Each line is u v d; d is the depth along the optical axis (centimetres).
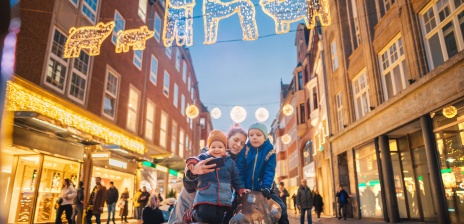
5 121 74
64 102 1227
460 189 884
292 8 776
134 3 1973
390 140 1373
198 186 241
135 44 959
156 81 2356
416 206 1235
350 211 1692
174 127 2822
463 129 872
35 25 1116
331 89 2053
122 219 1537
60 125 1040
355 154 1639
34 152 1073
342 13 1883
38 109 1077
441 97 931
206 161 228
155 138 2262
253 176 297
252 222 218
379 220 1376
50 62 1193
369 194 1477
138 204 1645
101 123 1487
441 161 968
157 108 2336
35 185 1084
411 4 1113
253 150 306
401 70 1226
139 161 1878
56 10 1231
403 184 1305
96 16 1516
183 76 3291
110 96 1650
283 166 5119
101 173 1501
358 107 1661
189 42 805
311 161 3055
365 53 1511
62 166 1223
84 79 1420
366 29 1499
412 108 1084
